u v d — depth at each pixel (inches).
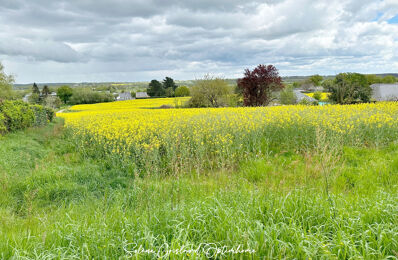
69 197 250.2
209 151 395.9
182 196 204.1
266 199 164.2
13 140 448.1
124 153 356.2
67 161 383.2
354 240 123.4
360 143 359.6
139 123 551.5
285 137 402.0
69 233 138.2
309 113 520.7
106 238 126.6
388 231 122.6
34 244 126.5
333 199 162.4
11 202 236.4
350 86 1259.8
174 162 317.7
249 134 402.6
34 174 287.0
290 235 125.3
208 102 1605.6
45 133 597.0
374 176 247.0
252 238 121.0
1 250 123.4
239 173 290.2
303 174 242.7
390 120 416.8
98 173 309.1
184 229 128.3
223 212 146.3
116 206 195.6
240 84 1440.7
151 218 145.5
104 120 667.4
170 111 904.9
